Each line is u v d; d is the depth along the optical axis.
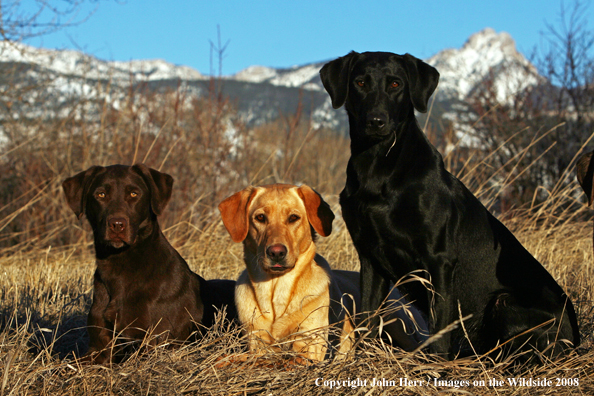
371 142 4.07
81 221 9.00
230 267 7.00
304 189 4.20
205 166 9.70
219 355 3.53
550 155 10.06
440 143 10.45
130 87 9.51
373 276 4.29
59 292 5.56
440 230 3.97
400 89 4.17
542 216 8.21
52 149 9.71
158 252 4.25
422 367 3.27
